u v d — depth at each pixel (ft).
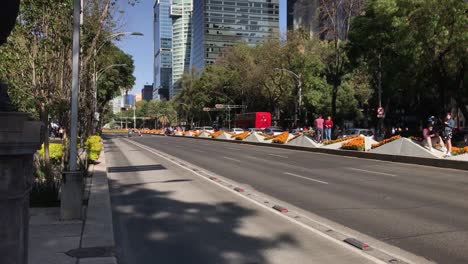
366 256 21.04
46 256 20.13
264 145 123.95
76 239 23.30
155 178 52.29
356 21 124.57
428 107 181.68
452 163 57.82
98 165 65.21
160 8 595.88
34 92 45.39
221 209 33.04
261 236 25.05
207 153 95.30
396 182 46.29
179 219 29.73
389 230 26.11
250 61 232.32
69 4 43.27
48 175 40.78
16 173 10.37
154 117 542.57
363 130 140.46
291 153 91.50
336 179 49.44
